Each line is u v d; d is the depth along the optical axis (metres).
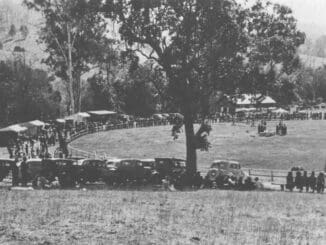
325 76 180.50
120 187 36.88
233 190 38.25
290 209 23.59
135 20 44.53
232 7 44.44
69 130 83.62
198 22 44.56
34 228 15.49
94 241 13.94
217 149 76.12
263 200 28.06
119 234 15.09
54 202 21.92
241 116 106.81
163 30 44.75
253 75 45.62
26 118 115.94
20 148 64.81
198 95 46.81
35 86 123.81
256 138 82.75
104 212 19.52
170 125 99.88
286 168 64.25
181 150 77.12
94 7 45.31
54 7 79.62
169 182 39.12
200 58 45.69
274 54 45.53
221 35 45.00
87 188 34.97
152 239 14.55
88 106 115.00
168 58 45.59
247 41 45.09
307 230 17.36
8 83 119.94
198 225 17.31
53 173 37.09
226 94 47.47
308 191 41.16
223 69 45.56
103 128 92.06
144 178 39.78
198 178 41.25
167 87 49.03
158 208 21.67
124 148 78.50
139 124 98.38
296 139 80.69
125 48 47.47
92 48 71.12
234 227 17.14
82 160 40.38
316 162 66.44
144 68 48.78
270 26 45.97
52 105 121.44
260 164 67.12
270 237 15.53
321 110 138.62
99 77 60.81
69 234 14.82
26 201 22.50
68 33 81.88
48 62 92.56
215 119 101.19
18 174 36.03
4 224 15.98
